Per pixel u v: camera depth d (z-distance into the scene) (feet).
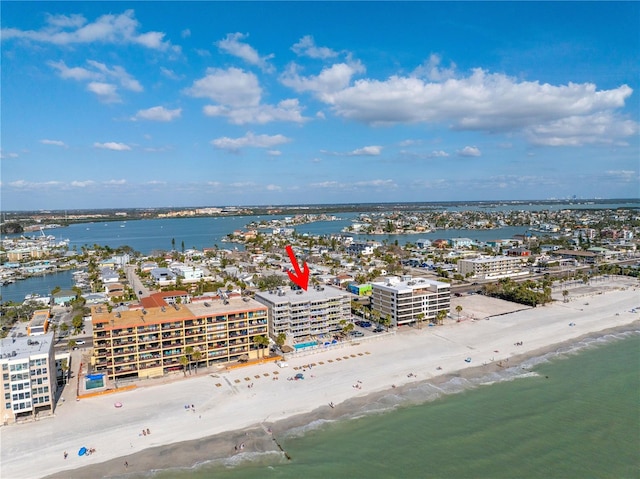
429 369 618.85
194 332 618.85
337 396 540.11
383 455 426.10
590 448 434.30
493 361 648.79
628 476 392.88
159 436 456.04
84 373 608.60
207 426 474.90
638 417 491.31
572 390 556.92
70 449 433.89
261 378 586.45
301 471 402.93
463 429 469.98
